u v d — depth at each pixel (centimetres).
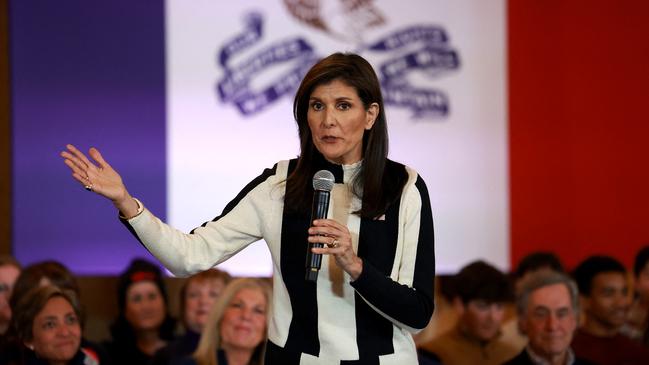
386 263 366
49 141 1012
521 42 1127
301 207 368
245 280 651
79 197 1017
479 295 735
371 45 1081
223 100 1049
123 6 1030
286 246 370
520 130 1127
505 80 1121
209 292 748
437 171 1099
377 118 369
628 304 783
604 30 1139
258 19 1060
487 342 745
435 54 1100
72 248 1016
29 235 1007
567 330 656
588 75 1139
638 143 1147
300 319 370
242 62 1055
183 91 1042
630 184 1150
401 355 374
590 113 1140
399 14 1091
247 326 635
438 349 745
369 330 368
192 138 1043
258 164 1056
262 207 374
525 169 1128
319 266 346
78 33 1020
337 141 353
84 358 617
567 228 1141
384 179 372
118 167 1023
